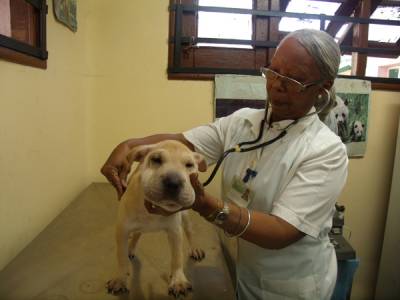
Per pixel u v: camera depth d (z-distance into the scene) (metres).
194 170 0.80
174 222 0.91
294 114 0.91
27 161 1.09
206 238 1.26
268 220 0.78
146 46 1.69
